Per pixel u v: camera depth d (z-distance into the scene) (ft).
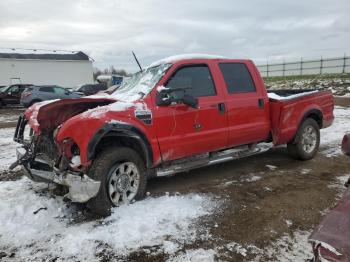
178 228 12.94
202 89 17.42
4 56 152.66
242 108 18.57
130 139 15.17
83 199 13.30
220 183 18.01
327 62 148.77
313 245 6.09
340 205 6.53
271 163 21.65
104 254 11.31
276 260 10.87
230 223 13.38
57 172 13.84
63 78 166.09
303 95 21.36
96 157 13.97
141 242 11.98
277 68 168.66
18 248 11.71
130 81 18.78
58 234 12.60
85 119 13.44
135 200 15.10
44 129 15.49
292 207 14.85
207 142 17.28
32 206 14.79
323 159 22.44
